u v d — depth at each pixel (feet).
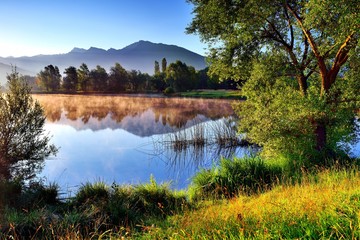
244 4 43.29
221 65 52.95
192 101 230.27
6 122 39.09
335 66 43.78
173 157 66.13
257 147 74.08
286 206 16.17
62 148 75.46
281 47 49.21
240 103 55.72
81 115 156.66
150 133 100.94
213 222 15.44
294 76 49.65
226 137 79.46
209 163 60.80
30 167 41.86
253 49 49.01
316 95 43.09
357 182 21.94
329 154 41.50
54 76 391.45
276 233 12.13
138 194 30.94
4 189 29.50
